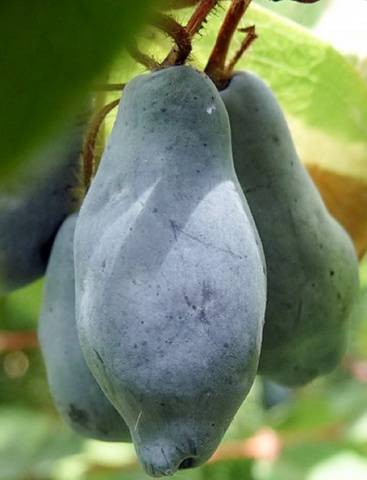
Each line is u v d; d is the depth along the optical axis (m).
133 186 0.08
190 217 0.08
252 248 0.08
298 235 0.10
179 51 0.08
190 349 0.07
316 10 0.15
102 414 0.10
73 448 0.19
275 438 0.18
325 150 0.13
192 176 0.08
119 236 0.08
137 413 0.08
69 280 0.10
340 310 0.10
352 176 0.13
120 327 0.07
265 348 0.10
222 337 0.07
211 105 0.08
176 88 0.08
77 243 0.08
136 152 0.08
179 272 0.07
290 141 0.10
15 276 0.11
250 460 0.19
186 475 0.19
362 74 0.14
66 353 0.10
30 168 0.05
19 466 0.19
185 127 0.08
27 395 0.25
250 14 0.12
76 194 0.11
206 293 0.07
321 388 0.21
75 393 0.10
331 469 0.18
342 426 0.19
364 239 0.13
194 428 0.07
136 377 0.07
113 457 0.19
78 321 0.08
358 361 0.20
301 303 0.10
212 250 0.08
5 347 0.18
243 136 0.10
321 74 0.13
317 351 0.10
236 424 0.20
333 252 0.10
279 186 0.10
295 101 0.13
